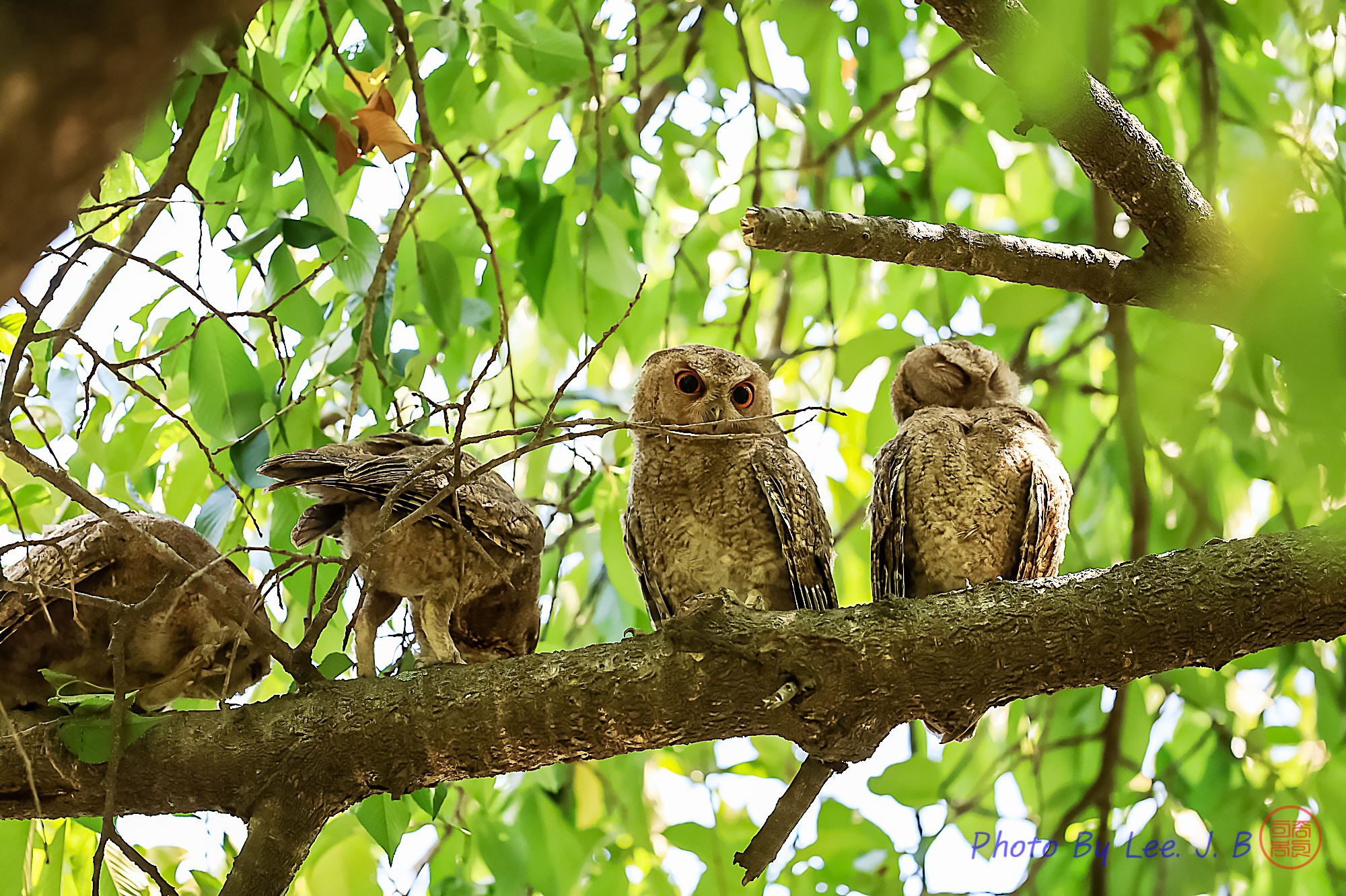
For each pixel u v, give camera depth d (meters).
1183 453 9.46
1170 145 10.70
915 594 8.40
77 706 6.18
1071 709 10.95
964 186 10.58
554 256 9.84
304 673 6.05
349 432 7.35
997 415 8.58
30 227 1.90
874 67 10.56
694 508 8.29
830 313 11.04
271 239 8.05
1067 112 6.15
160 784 5.88
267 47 9.16
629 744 5.95
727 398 8.32
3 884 7.54
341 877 8.67
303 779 5.84
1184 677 10.41
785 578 8.27
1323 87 10.30
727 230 11.96
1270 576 5.84
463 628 7.56
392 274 9.38
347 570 5.72
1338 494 3.01
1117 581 5.97
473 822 9.65
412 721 5.91
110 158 2.00
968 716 6.54
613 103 10.09
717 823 10.29
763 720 5.98
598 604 10.94
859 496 11.77
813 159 11.39
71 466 8.66
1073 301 11.60
